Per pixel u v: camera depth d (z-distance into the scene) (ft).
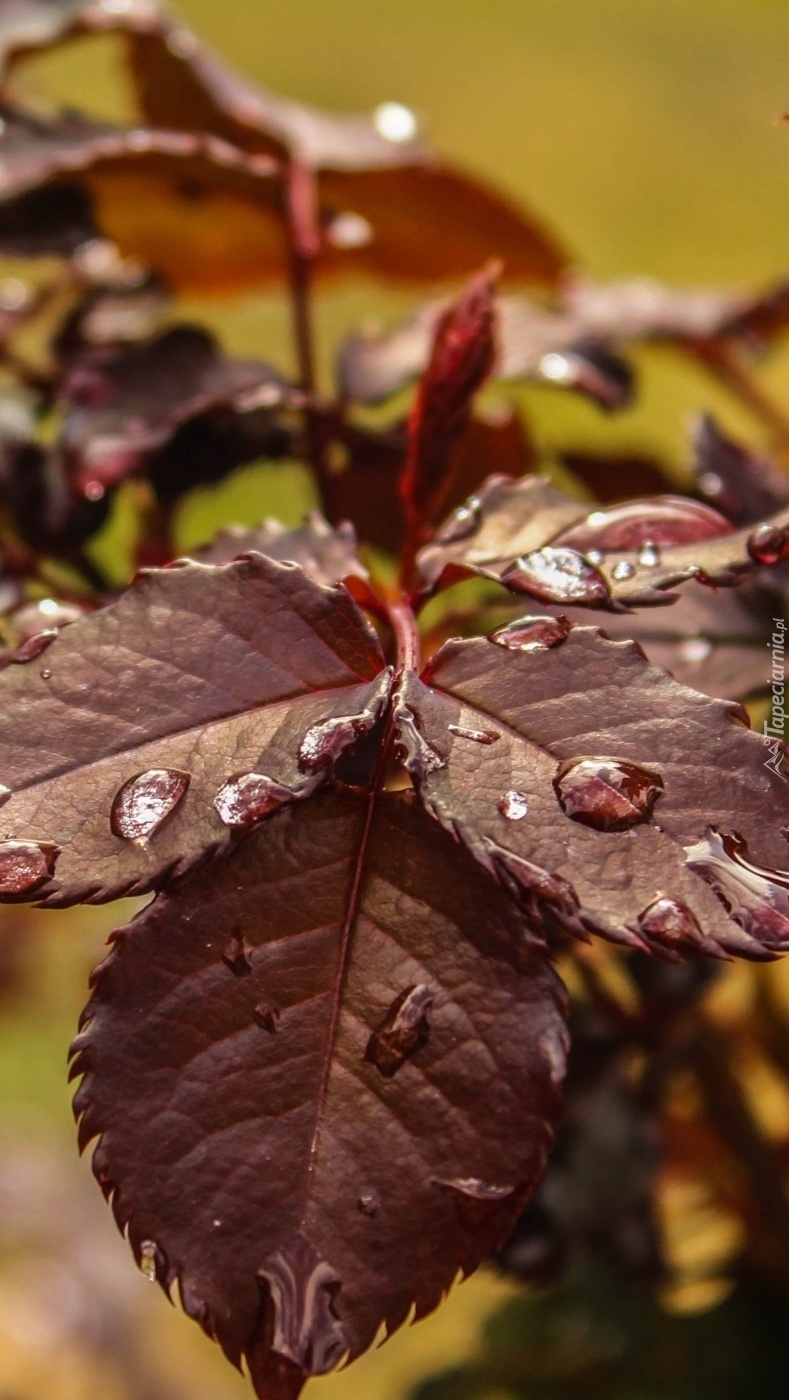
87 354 1.25
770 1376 1.40
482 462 1.34
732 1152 1.35
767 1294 1.45
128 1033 0.95
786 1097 1.49
